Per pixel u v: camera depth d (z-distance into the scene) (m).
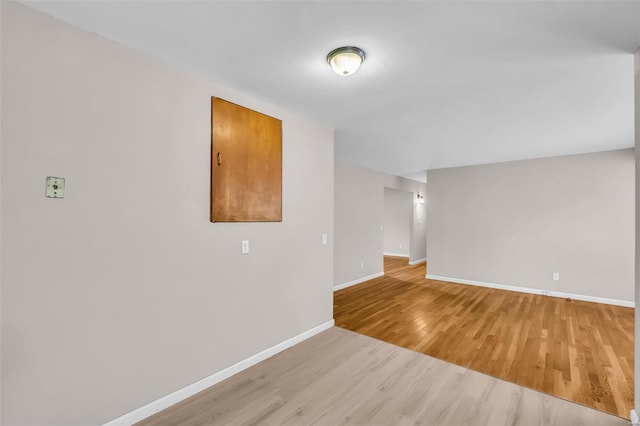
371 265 6.14
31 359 1.45
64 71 1.54
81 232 1.60
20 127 1.42
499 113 2.80
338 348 2.81
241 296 2.41
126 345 1.76
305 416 1.86
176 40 1.70
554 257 4.72
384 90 2.34
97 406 1.65
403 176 7.23
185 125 2.05
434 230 6.02
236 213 2.35
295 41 1.70
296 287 2.91
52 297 1.51
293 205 2.88
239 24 1.55
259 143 2.54
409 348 2.82
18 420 1.41
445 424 1.79
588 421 1.81
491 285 5.30
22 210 1.42
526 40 1.65
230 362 2.31
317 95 2.44
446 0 1.34
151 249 1.87
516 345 2.89
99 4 1.40
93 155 1.64
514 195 5.09
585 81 2.14
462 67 1.97
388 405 1.97
